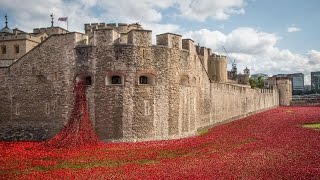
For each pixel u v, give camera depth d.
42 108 34.62
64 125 33.28
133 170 19.95
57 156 24.72
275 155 23.66
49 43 34.50
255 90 74.69
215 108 47.59
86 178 18.17
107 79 32.09
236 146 28.39
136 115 32.22
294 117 56.97
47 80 34.47
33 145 30.00
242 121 53.34
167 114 34.00
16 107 35.75
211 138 33.66
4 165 21.84
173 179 17.55
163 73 33.72
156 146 28.80
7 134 35.84
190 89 37.38
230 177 17.75
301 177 17.52
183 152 25.98
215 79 71.94
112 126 31.80
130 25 52.66
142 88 32.53
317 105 100.56
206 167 20.34
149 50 33.03
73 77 32.94
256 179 17.30
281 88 110.81
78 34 33.34
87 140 30.97
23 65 35.66
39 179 18.23
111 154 25.36
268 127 42.84
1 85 36.41
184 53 36.34
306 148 26.14
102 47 32.25
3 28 66.62
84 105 32.22
